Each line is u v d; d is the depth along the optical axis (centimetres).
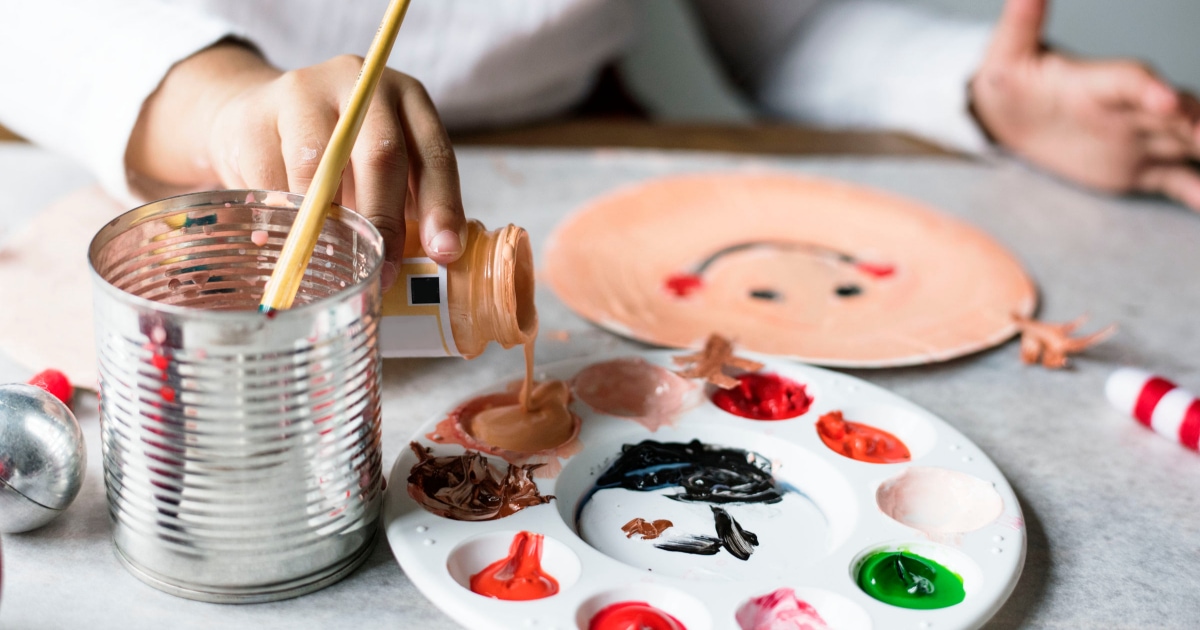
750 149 123
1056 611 55
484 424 66
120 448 49
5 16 90
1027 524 62
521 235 60
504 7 129
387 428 67
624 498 62
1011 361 81
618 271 90
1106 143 116
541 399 69
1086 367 81
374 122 60
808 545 59
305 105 62
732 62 172
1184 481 68
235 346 44
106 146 83
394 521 57
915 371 79
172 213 53
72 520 57
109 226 50
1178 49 239
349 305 48
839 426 68
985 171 121
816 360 77
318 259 56
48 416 54
